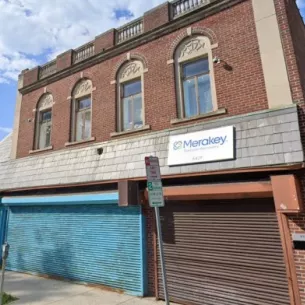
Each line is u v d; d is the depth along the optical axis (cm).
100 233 887
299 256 564
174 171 743
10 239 1163
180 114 844
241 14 780
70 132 1102
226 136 687
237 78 754
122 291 794
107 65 1053
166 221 769
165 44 916
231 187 638
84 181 920
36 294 789
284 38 693
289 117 625
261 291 598
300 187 592
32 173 1123
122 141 908
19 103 1366
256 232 628
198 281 685
